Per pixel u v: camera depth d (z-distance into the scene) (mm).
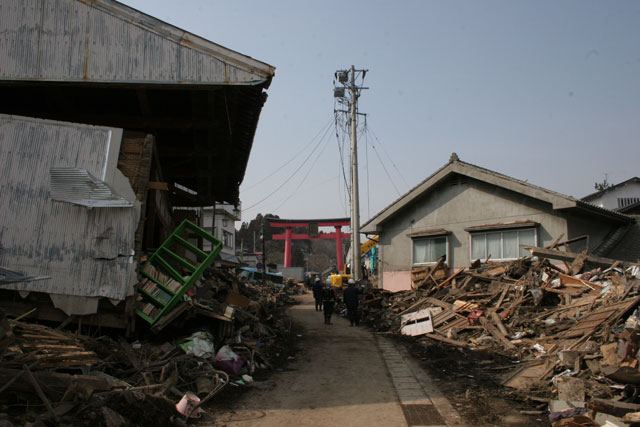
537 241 16188
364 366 9906
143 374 6691
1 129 8102
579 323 9938
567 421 5449
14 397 5074
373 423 6289
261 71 9359
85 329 8039
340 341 13109
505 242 17141
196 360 7750
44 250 7836
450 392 7777
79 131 8227
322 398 7535
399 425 6203
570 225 15766
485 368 9234
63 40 9312
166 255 9469
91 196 7891
